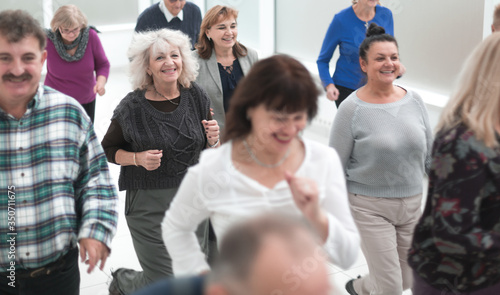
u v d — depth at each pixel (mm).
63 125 2711
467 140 2273
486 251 2250
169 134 3688
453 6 6695
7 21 2482
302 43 9867
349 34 6027
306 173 2207
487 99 2285
